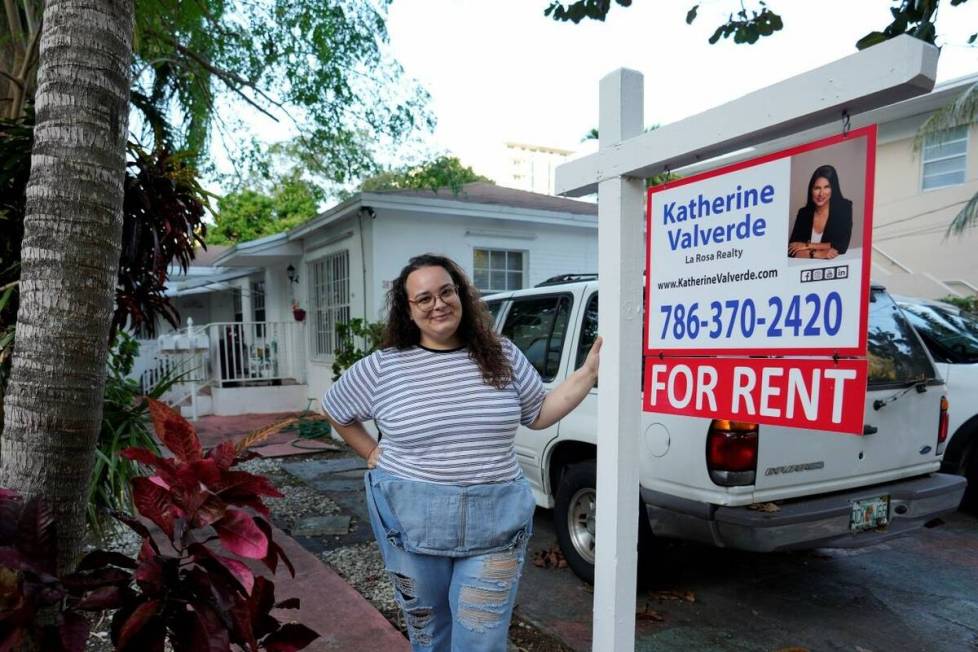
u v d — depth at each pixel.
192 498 1.54
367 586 3.68
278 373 10.98
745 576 3.81
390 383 2.09
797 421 1.80
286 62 6.62
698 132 1.89
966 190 11.35
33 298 1.71
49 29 1.76
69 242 1.71
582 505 3.73
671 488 3.15
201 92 6.76
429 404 2.02
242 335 10.77
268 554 1.78
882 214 12.50
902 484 3.34
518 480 2.09
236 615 1.54
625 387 2.17
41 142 1.74
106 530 3.38
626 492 2.18
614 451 2.18
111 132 1.79
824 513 2.95
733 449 2.90
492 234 8.97
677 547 4.24
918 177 11.98
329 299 9.73
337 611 3.25
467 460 1.99
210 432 8.56
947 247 11.63
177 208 3.42
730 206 1.96
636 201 2.20
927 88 1.47
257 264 11.90
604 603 2.21
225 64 6.70
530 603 3.49
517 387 2.15
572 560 3.73
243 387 10.28
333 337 9.55
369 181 7.67
